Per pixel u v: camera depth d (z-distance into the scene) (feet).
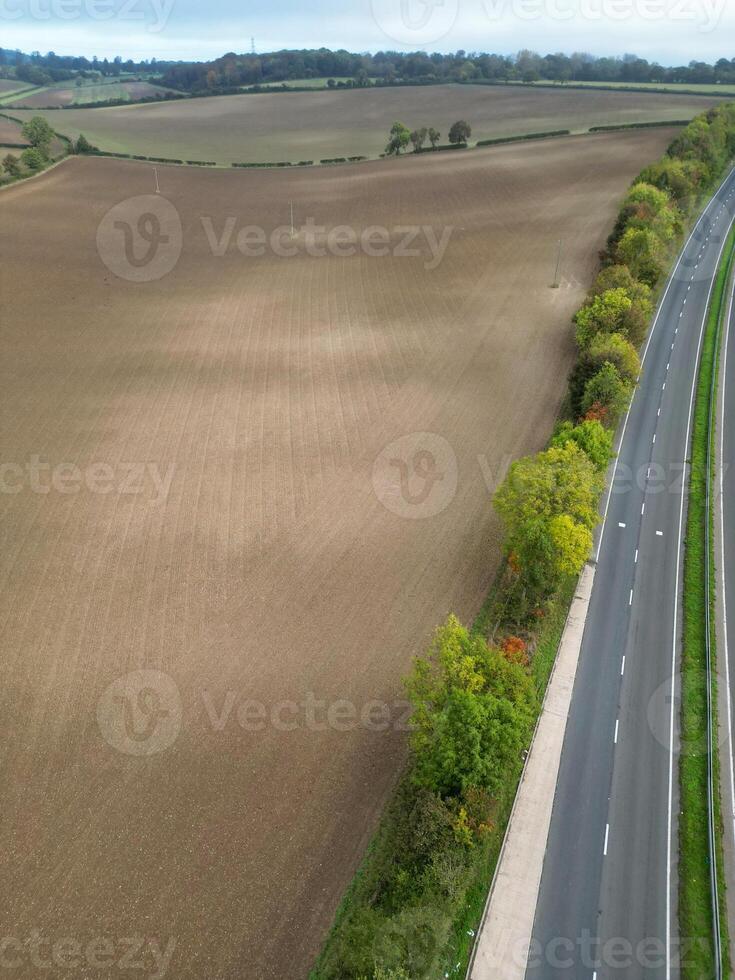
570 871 103.81
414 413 220.02
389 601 149.69
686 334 269.03
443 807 102.37
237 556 162.09
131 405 228.02
